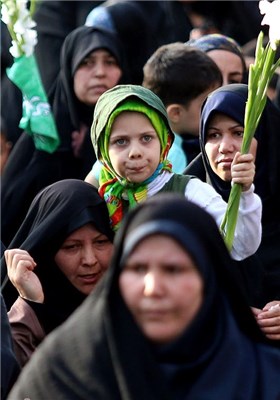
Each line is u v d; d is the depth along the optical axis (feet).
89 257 38.81
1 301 34.83
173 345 29.30
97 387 29.78
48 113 49.29
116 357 29.12
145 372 29.14
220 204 39.50
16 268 37.93
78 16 63.82
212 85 49.01
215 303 29.84
